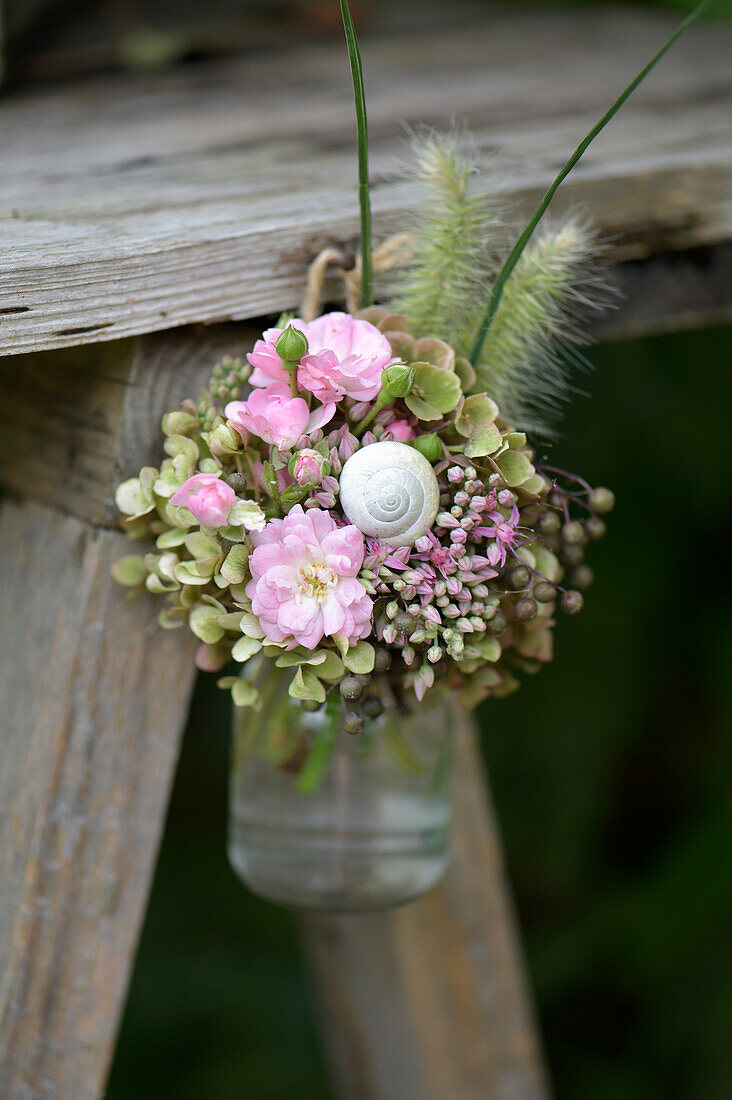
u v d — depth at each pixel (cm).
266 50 133
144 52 123
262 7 144
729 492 161
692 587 168
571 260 83
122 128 102
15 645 88
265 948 162
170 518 81
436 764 89
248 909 164
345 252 85
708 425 158
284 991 157
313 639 79
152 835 89
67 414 85
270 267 84
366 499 79
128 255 80
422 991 106
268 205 87
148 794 88
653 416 158
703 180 93
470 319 84
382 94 109
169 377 83
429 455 80
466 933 106
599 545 161
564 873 166
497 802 164
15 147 98
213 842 170
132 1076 151
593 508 84
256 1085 151
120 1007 90
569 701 162
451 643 80
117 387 83
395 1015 107
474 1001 107
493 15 158
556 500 84
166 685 88
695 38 142
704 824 164
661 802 177
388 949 105
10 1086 88
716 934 158
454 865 105
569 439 156
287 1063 153
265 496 81
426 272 83
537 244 84
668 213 93
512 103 106
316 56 129
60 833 87
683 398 158
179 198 88
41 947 87
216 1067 153
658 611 166
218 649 83
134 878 89
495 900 107
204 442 82
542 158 94
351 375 79
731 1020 154
